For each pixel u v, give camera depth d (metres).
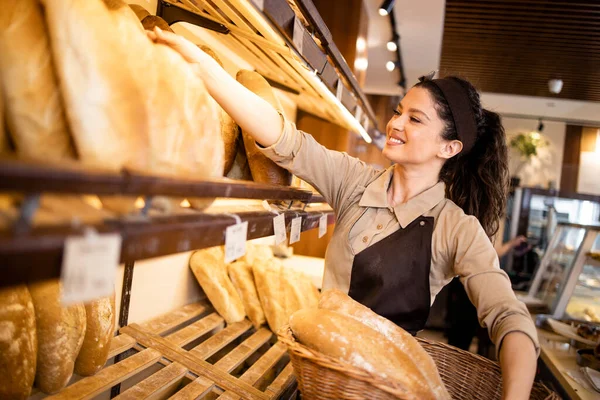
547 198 7.09
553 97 7.50
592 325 2.60
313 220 1.58
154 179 0.62
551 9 4.09
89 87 0.69
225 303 1.98
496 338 1.11
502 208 1.67
